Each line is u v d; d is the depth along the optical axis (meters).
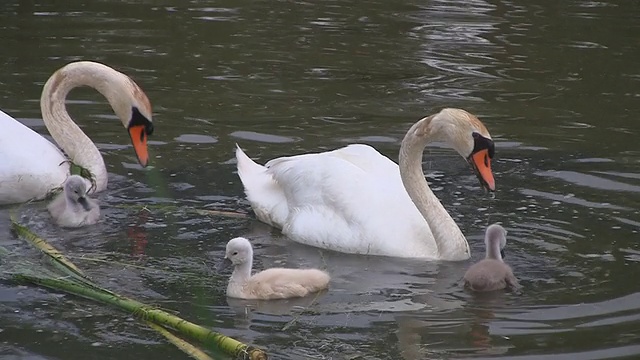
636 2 26.66
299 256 12.99
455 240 12.85
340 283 12.09
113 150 16.12
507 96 19.14
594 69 21.00
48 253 12.34
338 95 18.83
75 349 10.21
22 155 14.45
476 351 10.23
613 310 11.12
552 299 11.45
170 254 12.65
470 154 13.09
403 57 21.38
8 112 17.34
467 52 21.89
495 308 11.25
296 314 11.12
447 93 19.17
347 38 22.61
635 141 16.88
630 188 14.73
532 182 14.98
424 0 26.34
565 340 10.42
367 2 25.92
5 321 10.75
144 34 22.22
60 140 15.40
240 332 10.65
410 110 18.12
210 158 15.78
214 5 25.03
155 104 17.98
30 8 24.03
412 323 10.89
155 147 16.12
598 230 13.32
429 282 12.11
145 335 10.53
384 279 12.21
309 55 21.27
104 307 11.14
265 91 18.92
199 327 10.46
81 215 13.38
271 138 16.56
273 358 10.07
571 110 18.45
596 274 12.08
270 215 13.98
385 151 16.09
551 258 12.52
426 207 13.10
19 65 19.67
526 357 10.09
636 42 22.97
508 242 12.97
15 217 13.76
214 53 21.11
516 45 22.53
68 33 22.00
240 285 11.55
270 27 23.27
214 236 13.30
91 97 18.50
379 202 13.37
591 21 24.69
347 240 13.13
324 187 13.56
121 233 13.21
